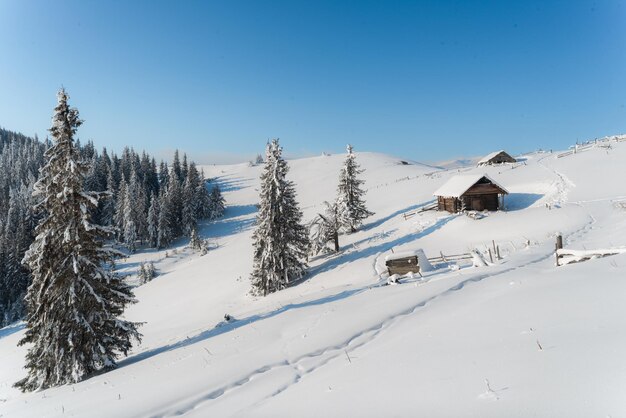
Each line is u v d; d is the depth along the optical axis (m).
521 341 6.37
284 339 10.74
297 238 39.44
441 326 8.55
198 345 13.88
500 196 48.88
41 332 17.14
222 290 44.62
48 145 144.62
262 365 8.74
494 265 17.12
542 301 8.26
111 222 90.38
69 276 16.97
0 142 180.12
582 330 6.14
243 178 162.12
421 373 6.16
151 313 43.28
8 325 57.72
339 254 44.00
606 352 5.15
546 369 5.16
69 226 17.02
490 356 6.10
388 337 8.99
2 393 20.36
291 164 169.38
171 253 81.44
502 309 8.49
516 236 33.59
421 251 25.81
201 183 107.50
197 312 38.34
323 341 9.62
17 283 62.34
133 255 81.75
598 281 8.71
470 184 44.56
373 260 36.59
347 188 55.31
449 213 46.97
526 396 4.64
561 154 69.25
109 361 16.70
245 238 78.06
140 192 92.94
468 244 34.97
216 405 7.05
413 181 83.19
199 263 65.25
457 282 13.16
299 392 6.79
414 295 12.38
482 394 4.98
